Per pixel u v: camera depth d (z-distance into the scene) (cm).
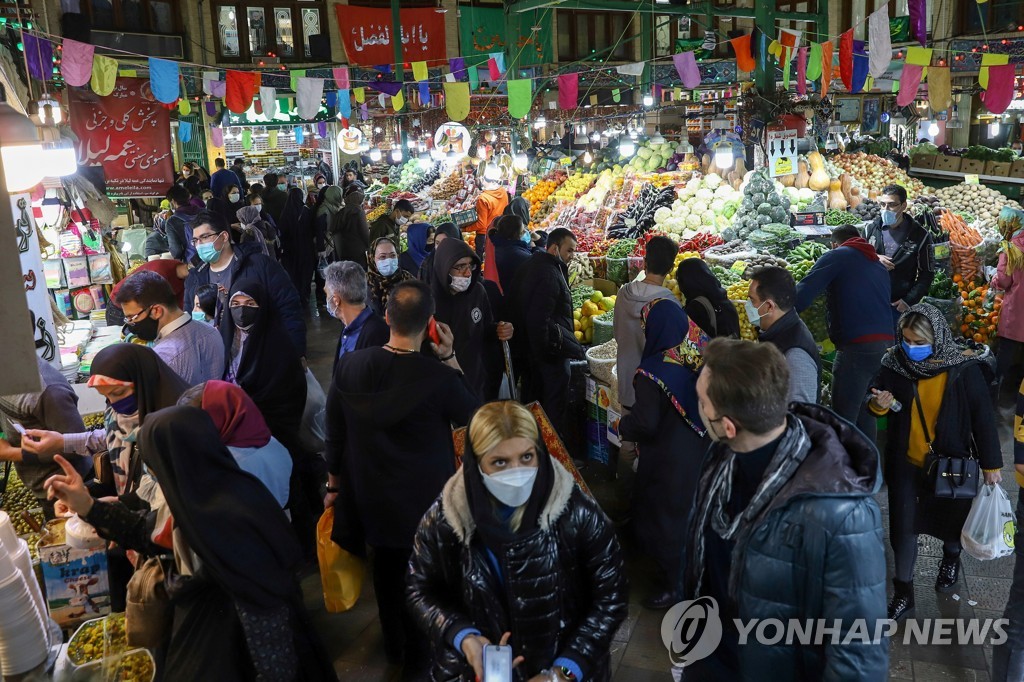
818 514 179
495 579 212
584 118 1798
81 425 368
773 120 1004
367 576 432
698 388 200
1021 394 293
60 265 684
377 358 313
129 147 975
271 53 1877
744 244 795
